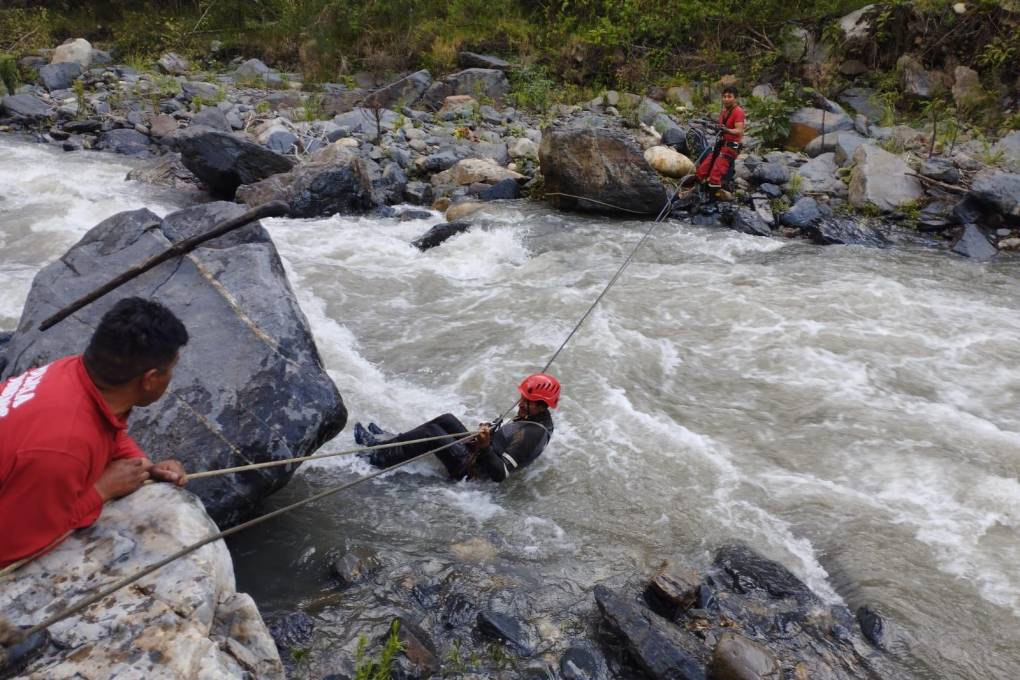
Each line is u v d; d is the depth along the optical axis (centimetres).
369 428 585
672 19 1827
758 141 1457
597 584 459
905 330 820
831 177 1302
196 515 305
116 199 1129
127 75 1752
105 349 259
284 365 478
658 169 1303
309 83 1897
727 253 1051
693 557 490
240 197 1134
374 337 769
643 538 506
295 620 406
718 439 622
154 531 292
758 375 723
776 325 822
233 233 573
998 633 440
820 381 714
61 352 486
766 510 539
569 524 516
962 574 484
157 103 1563
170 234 576
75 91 1579
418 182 1302
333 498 524
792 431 638
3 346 627
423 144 1406
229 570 303
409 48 1939
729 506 541
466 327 796
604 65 1820
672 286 919
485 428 538
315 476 546
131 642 254
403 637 399
